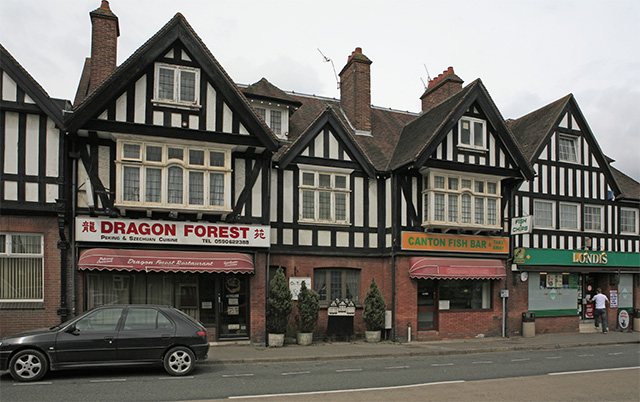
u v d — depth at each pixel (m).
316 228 15.22
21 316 11.69
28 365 8.61
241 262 12.93
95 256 11.84
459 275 15.55
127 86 12.36
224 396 7.77
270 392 8.12
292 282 14.76
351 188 15.81
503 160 16.78
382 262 16.03
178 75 12.80
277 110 16.03
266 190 13.88
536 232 18.17
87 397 7.54
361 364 11.35
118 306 9.37
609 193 19.84
